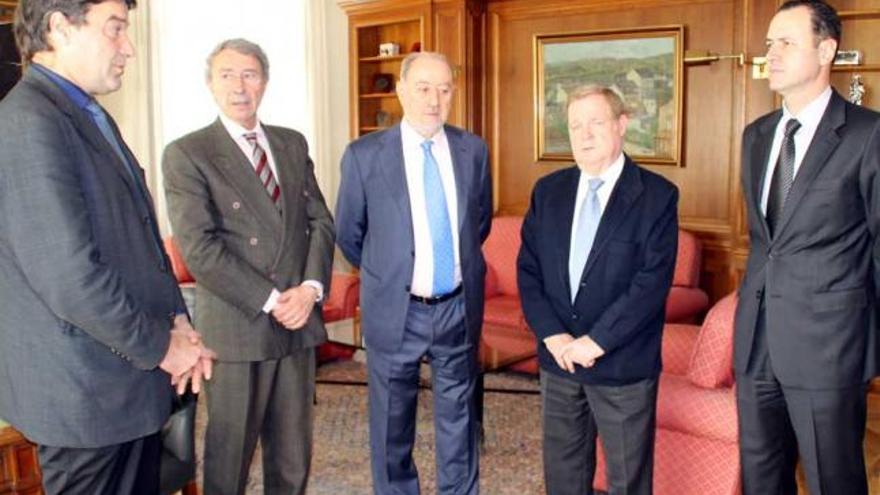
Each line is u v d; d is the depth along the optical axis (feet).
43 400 5.30
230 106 7.95
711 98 16.62
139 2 17.31
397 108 20.97
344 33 21.54
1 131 5.07
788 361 7.12
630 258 7.49
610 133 7.47
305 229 8.45
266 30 20.11
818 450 7.14
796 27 6.86
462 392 8.86
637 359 7.46
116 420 5.52
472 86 18.92
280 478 8.54
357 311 16.76
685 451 8.94
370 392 8.93
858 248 6.98
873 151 6.73
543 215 8.03
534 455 11.81
